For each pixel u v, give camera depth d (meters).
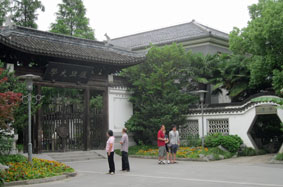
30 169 13.09
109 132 13.97
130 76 24.48
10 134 16.22
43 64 20.16
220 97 30.41
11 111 12.40
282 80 18.97
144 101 23.70
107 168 16.05
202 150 19.67
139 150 22.11
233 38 23.50
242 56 24.64
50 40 21.23
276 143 24.30
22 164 13.86
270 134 24.75
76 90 30.05
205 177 12.24
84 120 21.84
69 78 20.91
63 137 20.72
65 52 19.55
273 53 19.53
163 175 12.97
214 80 24.77
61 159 19.16
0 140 15.57
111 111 23.39
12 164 13.97
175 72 23.94
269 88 24.48
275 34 18.36
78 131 21.61
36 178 12.12
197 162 17.89
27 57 19.27
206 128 23.06
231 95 23.91
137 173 13.77
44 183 11.80
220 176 12.46
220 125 22.80
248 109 21.36
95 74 22.56
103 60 21.27
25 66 19.44
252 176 12.38
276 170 14.12
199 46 30.33
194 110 23.50
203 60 24.48
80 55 20.14
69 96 29.39
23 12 31.81
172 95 22.73
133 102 24.66
